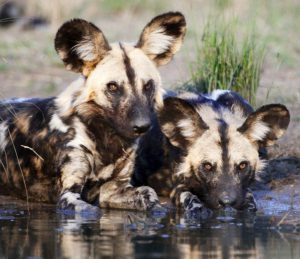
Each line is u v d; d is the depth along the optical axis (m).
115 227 11.26
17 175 13.67
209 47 17.47
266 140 13.41
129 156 13.30
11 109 14.16
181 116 13.24
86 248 9.84
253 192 13.92
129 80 12.60
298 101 19.31
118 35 27.86
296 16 29.89
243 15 24.66
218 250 9.78
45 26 29.75
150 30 13.13
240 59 17.41
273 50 23.92
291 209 12.82
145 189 13.04
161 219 12.02
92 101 12.77
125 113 12.48
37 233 10.79
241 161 12.96
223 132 13.18
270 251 9.77
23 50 25.12
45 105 13.56
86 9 31.61
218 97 14.77
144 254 9.50
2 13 29.56
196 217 12.16
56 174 13.12
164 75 21.17
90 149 13.00
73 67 12.82
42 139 13.24
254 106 17.36
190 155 13.27
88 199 13.52
